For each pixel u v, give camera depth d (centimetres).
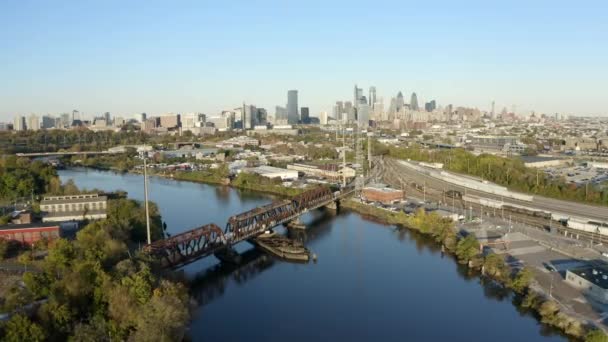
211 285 15412
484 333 11881
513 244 17888
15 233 16112
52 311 10238
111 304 10931
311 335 11950
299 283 15412
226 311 13375
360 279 15625
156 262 13738
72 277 11350
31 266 13962
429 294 14325
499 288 14550
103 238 14450
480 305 13475
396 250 18775
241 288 15075
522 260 16038
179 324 10756
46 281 11506
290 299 14150
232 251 17650
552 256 16425
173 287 12000
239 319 12850
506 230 19962
